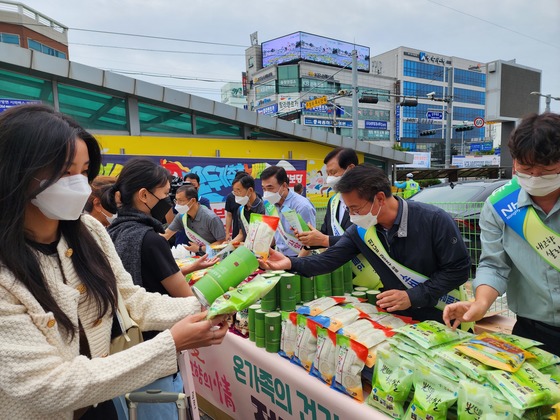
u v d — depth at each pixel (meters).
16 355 0.80
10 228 0.86
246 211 3.64
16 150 0.84
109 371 0.89
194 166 7.97
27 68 6.34
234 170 8.50
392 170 11.21
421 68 57.41
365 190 1.57
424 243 1.63
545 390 1.04
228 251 2.65
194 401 1.46
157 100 7.58
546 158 1.19
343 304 1.77
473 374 1.12
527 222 1.38
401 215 1.64
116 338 1.20
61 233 1.07
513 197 1.45
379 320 1.60
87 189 0.97
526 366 1.15
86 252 1.10
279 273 1.88
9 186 0.84
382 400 1.29
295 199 3.12
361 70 50.91
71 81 6.86
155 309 1.30
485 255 1.54
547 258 1.36
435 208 1.66
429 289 1.60
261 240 1.66
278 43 49.00
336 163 2.57
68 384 0.83
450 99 16.53
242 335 2.03
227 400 2.16
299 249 2.61
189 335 1.03
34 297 0.90
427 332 1.35
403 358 1.30
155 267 1.61
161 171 1.77
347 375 1.40
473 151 48.41
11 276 0.86
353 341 1.41
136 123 7.61
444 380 1.16
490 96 15.05
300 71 44.00
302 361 1.63
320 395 1.49
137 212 1.71
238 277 1.34
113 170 7.08
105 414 1.14
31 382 0.81
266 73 48.62
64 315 0.94
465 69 61.94
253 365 1.88
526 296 1.54
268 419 1.85
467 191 5.21
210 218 3.49
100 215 2.00
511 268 1.55
